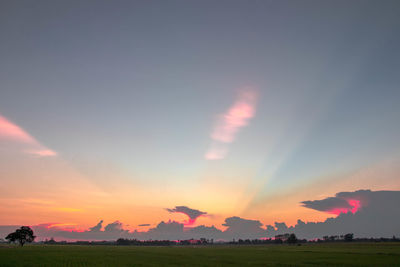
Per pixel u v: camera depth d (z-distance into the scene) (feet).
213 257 256.11
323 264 184.24
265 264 187.52
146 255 286.66
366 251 331.98
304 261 207.82
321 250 377.50
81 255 278.67
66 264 186.91
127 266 174.40
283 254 297.74
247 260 221.66
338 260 212.02
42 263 192.75
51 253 309.01
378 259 216.33
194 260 222.28
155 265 180.96
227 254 304.09
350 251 337.72
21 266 172.86
